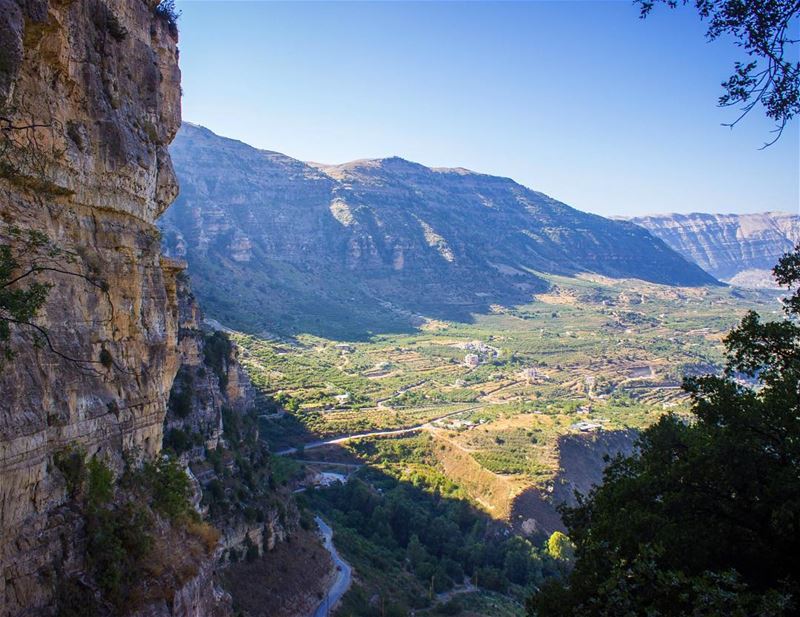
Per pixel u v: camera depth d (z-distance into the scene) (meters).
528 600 29.44
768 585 22.48
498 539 119.50
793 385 25.00
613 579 20.94
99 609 20.56
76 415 22.73
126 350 27.06
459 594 93.56
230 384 87.50
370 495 121.94
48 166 22.62
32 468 19.91
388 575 91.31
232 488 67.19
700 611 17.88
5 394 19.20
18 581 18.67
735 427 25.25
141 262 28.84
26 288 20.75
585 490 147.12
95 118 25.91
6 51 19.86
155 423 28.88
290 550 74.44
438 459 159.50
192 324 69.75
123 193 27.50
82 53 25.39
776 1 16.95
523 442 165.50
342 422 172.88
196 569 25.69
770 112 17.77
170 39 34.03
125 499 24.75
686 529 24.12
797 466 23.59
